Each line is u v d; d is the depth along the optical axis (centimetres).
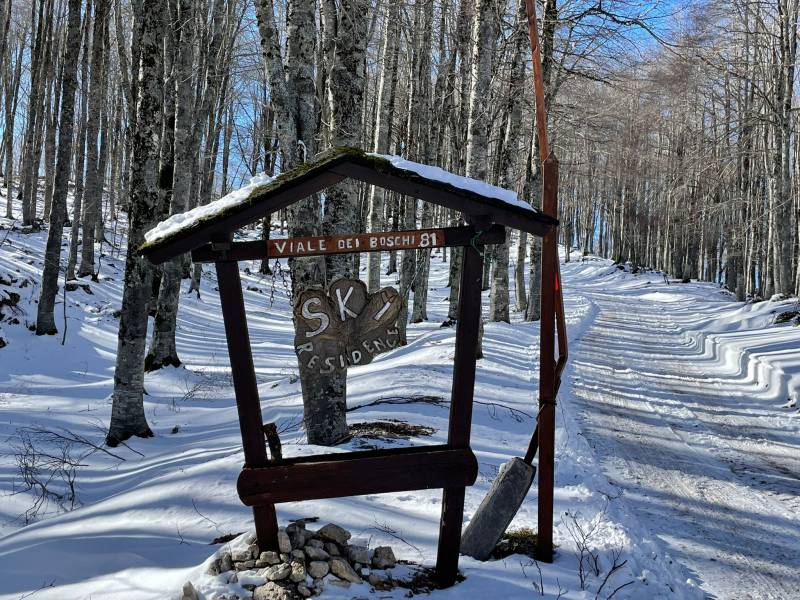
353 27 848
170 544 516
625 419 1104
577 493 689
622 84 1727
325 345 450
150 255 425
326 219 852
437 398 1086
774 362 1424
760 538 627
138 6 1387
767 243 3095
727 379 1492
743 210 3120
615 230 5516
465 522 575
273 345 2048
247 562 431
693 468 847
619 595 452
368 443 760
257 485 433
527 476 516
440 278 4244
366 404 1064
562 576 473
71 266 2195
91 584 454
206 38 1894
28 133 2819
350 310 452
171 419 1161
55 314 1883
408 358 1538
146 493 657
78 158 2252
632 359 1747
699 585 525
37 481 800
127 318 998
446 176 435
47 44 2645
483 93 1373
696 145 2745
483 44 1366
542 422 518
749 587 526
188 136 1453
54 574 477
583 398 1248
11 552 533
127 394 998
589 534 569
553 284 520
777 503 722
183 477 682
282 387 1332
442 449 450
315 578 424
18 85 3419
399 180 428
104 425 1116
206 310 2528
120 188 3841
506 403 1128
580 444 909
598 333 2217
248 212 421
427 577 455
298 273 829
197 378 1512
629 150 3064
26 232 2698
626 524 616
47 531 592
